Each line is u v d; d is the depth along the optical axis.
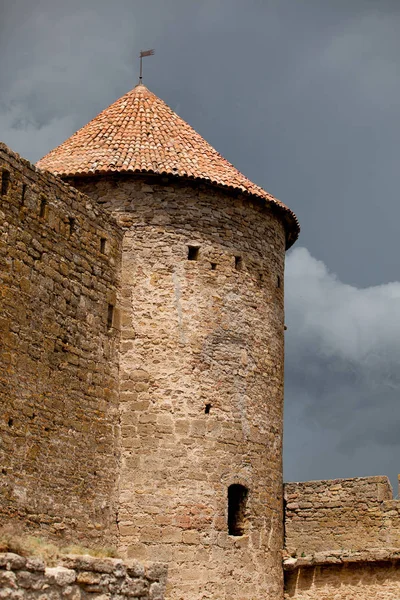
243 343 32.16
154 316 31.09
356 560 33.16
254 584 30.95
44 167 32.31
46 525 26.20
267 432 32.47
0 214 25.56
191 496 30.17
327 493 34.84
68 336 27.98
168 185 32.03
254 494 31.55
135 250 31.42
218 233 32.22
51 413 26.89
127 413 30.20
